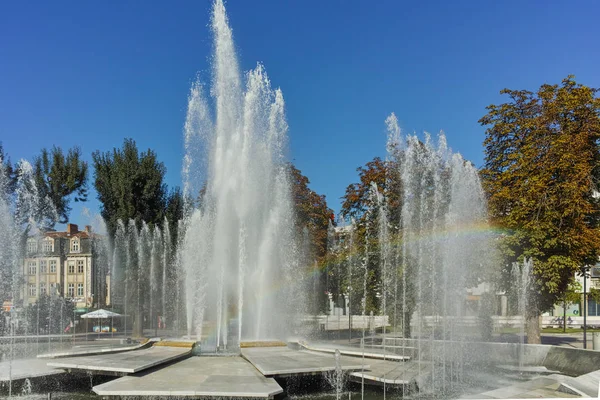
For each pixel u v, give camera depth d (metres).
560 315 52.78
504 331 30.97
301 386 13.91
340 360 15.66
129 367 13.42
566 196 22.30
